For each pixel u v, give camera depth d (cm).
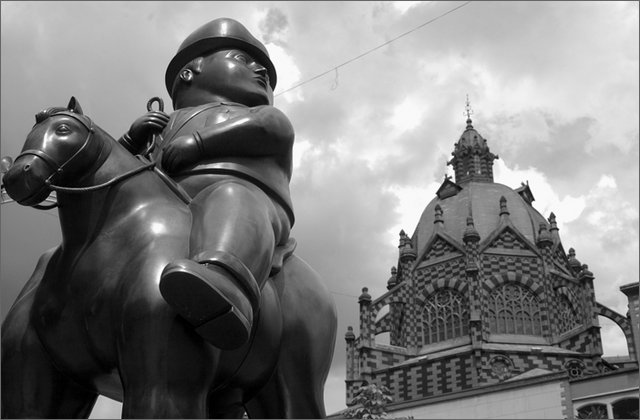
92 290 552
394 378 5903
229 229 545
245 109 658
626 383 2795
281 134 636
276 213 617
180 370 514
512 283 6150
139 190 582
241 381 607
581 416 2808
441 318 6159
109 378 577
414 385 5788
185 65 713
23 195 539
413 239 6894
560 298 6156
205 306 496
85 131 566
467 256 6225
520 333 5975
